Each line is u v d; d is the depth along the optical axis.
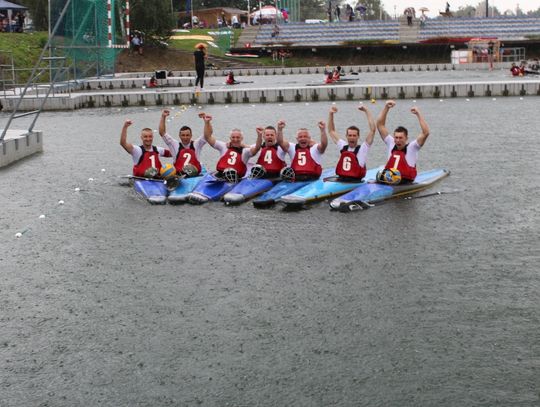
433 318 8.43
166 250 11.24
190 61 64.06
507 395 6.79
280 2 90.62
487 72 55.75
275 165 15.00
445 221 12.43
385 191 13.92
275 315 8.64
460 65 61.69
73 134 25.14
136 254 11.09
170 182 15.34
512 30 71.94
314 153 14.71
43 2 58.94
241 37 73.81
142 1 62.25
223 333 8.20
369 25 74.12
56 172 17.81
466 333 8.02
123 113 32.44
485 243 11.18
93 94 35.97
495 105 31.31
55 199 14.84
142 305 9.07
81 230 12.48
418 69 61.44
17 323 8.61
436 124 25.25
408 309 8.70
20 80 44.34
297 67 63.00
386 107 14.48
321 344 7.86
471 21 73.62
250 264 10.47
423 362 7.41
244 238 11.73
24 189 15.88
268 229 12.21
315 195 13.77
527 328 8.10
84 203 14.43
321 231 12.01
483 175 16.03
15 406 6.84
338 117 28.16
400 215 12.88
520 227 11.99
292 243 11.41
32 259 10.95
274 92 35.97
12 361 7.69
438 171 16.14
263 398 6.85
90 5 34.88
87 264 10.67
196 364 7.52
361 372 7.26
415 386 6.98
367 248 11.05
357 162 14.44
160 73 47.06
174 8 96.81
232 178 14.80
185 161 15.39
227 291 9.45
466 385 6.97
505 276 9.73
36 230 12.54
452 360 7.44
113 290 9.60
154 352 7.80
